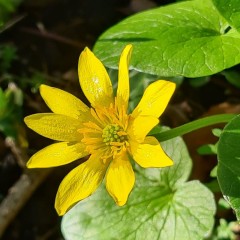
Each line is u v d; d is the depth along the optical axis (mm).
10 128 133
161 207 104
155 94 84
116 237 104
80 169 88
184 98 138
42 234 135
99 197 107
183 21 105
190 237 99
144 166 82
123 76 87
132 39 104
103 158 87
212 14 105
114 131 88
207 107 137
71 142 90
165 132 93
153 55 100
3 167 141
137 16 109
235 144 88
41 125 90
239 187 86
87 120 92
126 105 87
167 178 105
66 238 109
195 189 102
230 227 112
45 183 138
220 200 113
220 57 98
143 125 83
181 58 99
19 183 136
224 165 87
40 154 89
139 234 103
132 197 106
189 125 94
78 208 108
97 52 106
